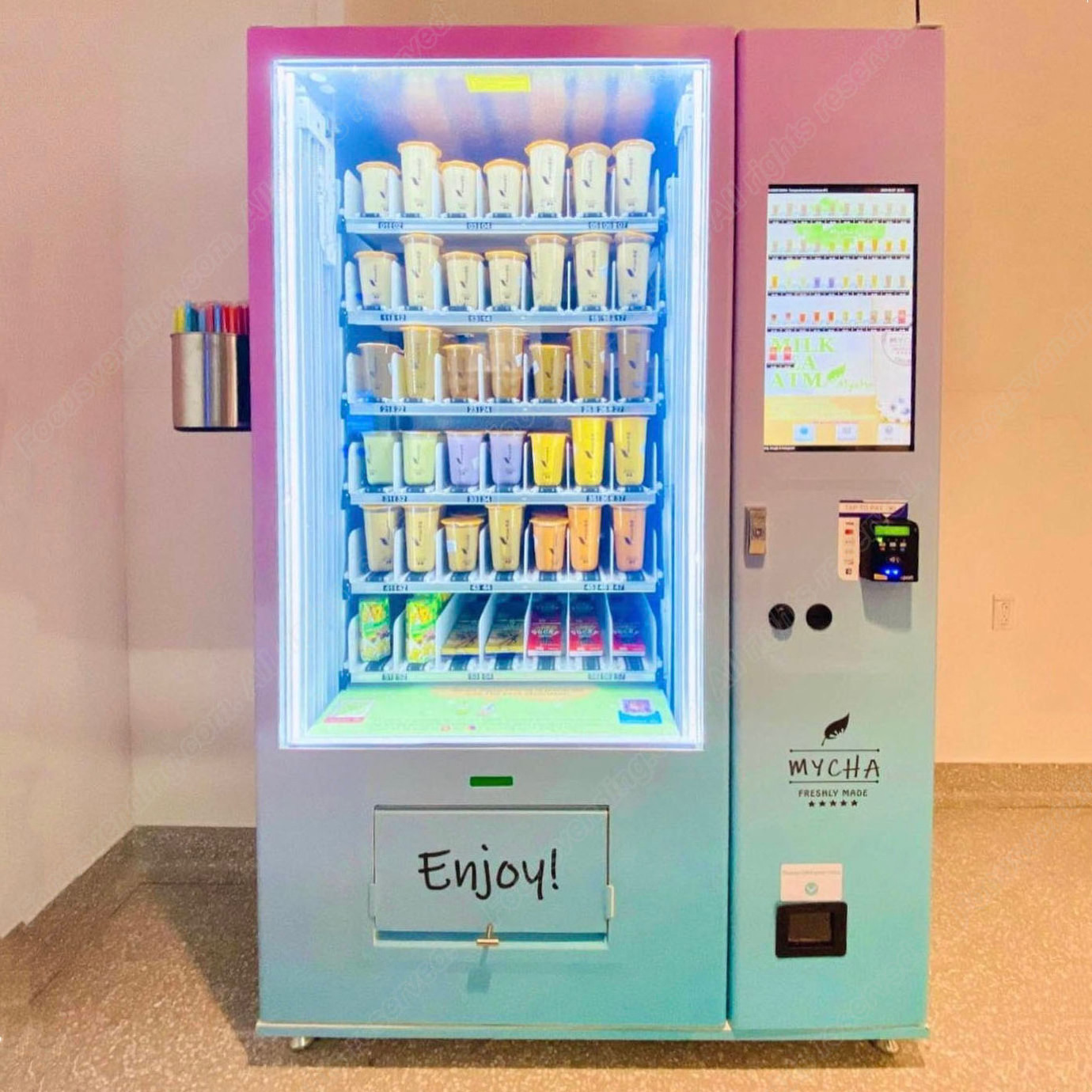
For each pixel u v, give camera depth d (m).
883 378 1.33
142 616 2.06
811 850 1.37
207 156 1.98
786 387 1.33
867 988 1.39
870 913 1.38
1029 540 2.22
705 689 1.34
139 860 2.08
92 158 1.85
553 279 1.51
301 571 1.39
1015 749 2.27
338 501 1.57
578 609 1.92
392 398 1.57
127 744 2.05
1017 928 1.77
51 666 1.71
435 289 1.53
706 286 1.31
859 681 1.36
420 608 1.60
